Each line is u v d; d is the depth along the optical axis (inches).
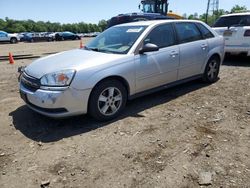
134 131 165.8
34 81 166.1
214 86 257.1
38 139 159.3
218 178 119.3
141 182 118.3
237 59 402.0
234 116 185.0
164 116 187.6
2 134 167.2
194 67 236.2
